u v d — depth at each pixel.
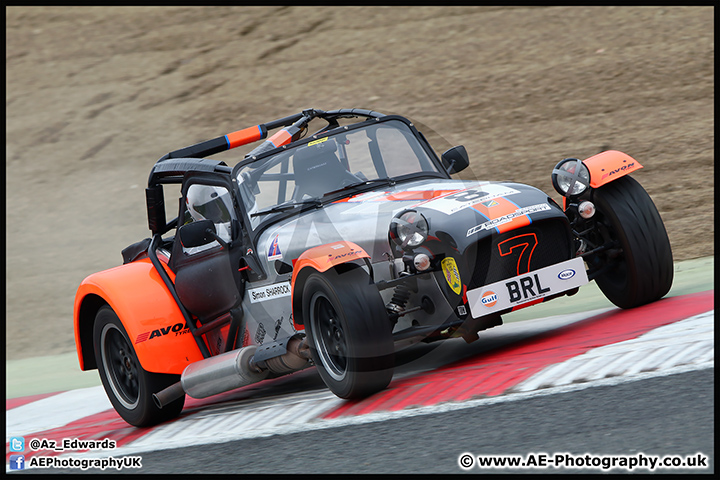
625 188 21.36
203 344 22.02
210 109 54.84
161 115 55.78
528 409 15.69
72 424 22.97
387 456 14.91
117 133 55.25
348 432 16.55
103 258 42.66
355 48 58.50
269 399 21.48
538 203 19.83
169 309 21.84
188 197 22.23
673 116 41.91
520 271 19.45
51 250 44.56
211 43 63.78
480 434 15.03
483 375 18.42
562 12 57.03
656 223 21.17
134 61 63.69
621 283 21.59
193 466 16.64
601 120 43.28
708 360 16.36
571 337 20.48
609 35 52.56
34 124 58.53
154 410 21.50
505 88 49.19
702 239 29.11
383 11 63.22
